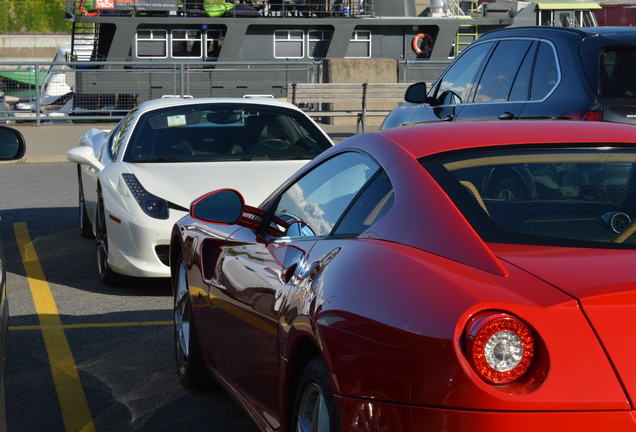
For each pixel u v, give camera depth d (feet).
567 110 21.86
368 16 100.53
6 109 76.38
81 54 117.91
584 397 7.32
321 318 9.23
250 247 13.19
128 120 28.12
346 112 68.44
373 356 8.25
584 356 7.43
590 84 21.71
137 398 16.37
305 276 10.45
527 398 7.32
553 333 7.48
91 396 16.52
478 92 26.40
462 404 7.43
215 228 15.03
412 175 9.95
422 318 7.95
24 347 19.79
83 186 31.94
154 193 23.89
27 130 72.13
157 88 90.48
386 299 8.47
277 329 10.93
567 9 111.45
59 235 34.09
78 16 94.32
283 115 27.45
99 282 26.32
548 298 7.71
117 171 25.05
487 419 7.35
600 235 9.12
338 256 9.87
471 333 7.48
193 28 95.45
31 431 14.80
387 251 9.16
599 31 22.79
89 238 33.24
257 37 96.99
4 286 13.83
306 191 12.41
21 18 266.16
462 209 9.29
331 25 97.66
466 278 8.17
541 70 23.49
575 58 22.26
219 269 14.06
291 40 98.07
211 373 15.30
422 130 11.21
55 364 18.48
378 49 101.24
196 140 26.35
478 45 27.53
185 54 96.07
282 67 96.02
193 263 15.49
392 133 11.30
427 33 102.06
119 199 24.16
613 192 9.86
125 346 19.74
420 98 29.12
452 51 107.04
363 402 8.35
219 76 93.40
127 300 24.03
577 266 8.29
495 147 10.48
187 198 23.65
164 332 20.81
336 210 11.15
